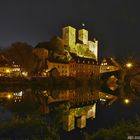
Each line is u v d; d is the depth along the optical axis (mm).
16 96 61500
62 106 48844
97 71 157875
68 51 153375
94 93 78375
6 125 25562
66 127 27719
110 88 100000
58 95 70500
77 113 40906
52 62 123438
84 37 179125
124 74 112875
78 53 166125
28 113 35469
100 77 127562
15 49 118062
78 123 31297
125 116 33750
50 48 132625
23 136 22547
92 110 42969
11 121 27328
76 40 178375
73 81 111125
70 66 134875
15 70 113062
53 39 140125
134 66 112438
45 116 34000
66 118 34781
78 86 110875
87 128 27859
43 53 122062
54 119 31734
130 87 103312
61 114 37969
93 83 123312
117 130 22703
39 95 67625
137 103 49094
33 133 23500
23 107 42125
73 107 48438
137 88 99125
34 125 25922
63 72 129625
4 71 111188
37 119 28984
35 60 118688
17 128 24719
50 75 117875
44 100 56938
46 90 84875
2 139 21609
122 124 25062
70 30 162875
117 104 47969
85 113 40219
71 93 77562
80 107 48469
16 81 88938
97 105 50750
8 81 87312
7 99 54250
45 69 118250
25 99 55688
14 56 117125
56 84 100562
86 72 147750
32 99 56812
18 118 29219
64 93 77000
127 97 62469
